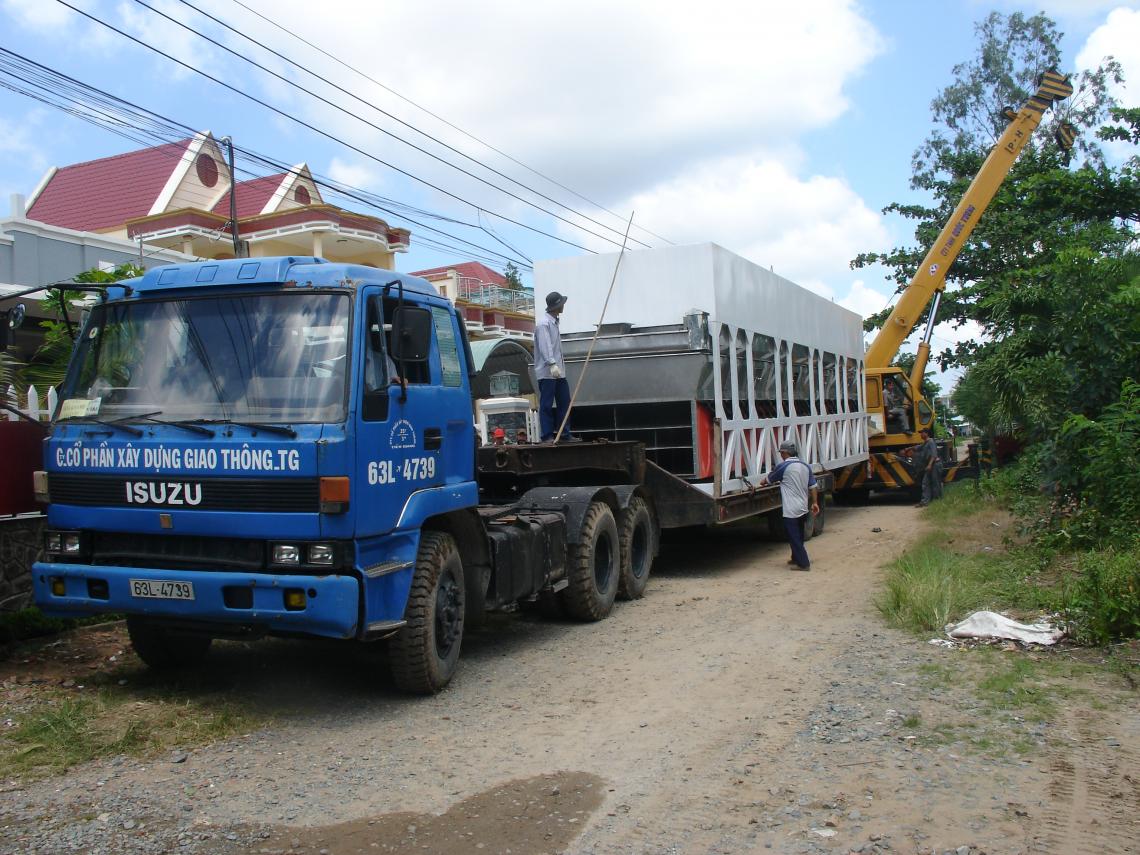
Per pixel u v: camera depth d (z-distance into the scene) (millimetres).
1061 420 11602
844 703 6125
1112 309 11844
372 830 4383
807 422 15336
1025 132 21125
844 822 4309
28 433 7402
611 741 5609
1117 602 7344
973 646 7383
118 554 6199
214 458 5887
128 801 4711
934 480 20562
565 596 9141
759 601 10000
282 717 6152
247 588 5793
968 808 4395
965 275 25266
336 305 6176
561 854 4098
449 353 7367
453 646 6977
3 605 7930
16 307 6797
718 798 4668
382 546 6184
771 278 13781
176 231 26719
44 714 5840
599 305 11992
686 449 11711
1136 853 3914
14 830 4355
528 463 9922
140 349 6426
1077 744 5184
